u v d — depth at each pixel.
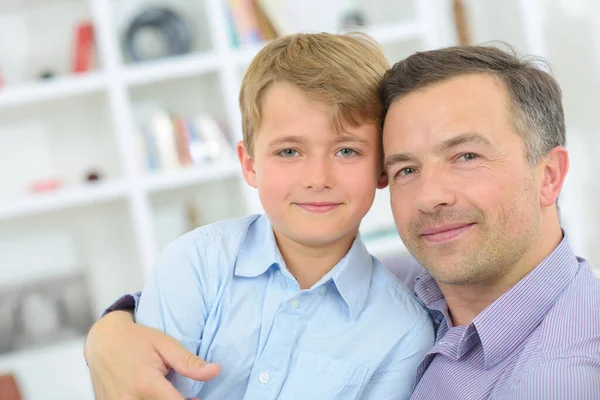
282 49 1.33
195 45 3.31
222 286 1.28
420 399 1.20
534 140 1.15
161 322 1.24
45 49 3.24
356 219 1.27
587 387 0.95
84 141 3.30
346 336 1.26
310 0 3.41
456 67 1.14
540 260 1.17
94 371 1.15
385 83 1.24
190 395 1.20
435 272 1.15
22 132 3.25
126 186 3.00
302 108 1.24
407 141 1.15
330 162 1.25
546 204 1.17
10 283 3.23
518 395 0.99
